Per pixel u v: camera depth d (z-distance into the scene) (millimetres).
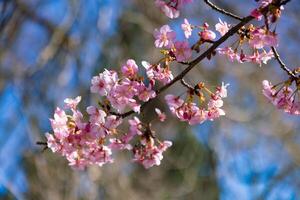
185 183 14789
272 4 3398
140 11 13367
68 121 3730
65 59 11938
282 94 3826
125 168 12727
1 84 12445
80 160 3865
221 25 3918
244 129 13703
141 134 3975
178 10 3451
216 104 3789
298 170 14484
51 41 11594
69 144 3682
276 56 3664
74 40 11648
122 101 3586
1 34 11453
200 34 3578
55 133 3674
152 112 13328
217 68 12898
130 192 12336
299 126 13688
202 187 15367
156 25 13062
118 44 13148
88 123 3664
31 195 10852
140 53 14016
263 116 13297
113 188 11648
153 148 3998
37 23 13055
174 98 3783
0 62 12523
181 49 3549
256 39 3580
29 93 11938
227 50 3807
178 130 14781
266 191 14227
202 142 14727
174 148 14914
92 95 10406
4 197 10953
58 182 10688
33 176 11188
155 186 14141
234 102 13367
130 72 3629
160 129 14516
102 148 3865
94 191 10391
